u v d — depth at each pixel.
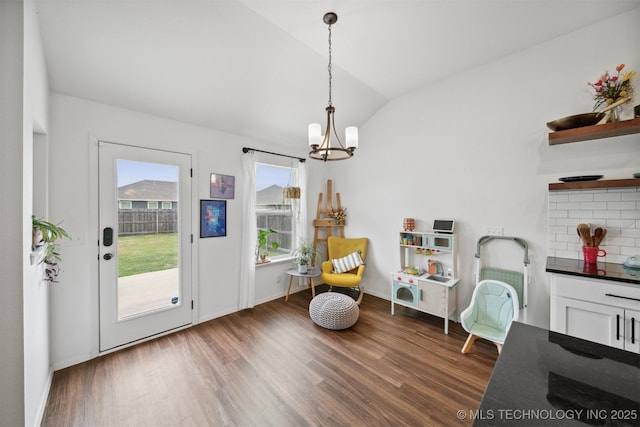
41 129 1.71
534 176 2.38
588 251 1.98
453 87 2.88
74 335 2.11
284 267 3.77
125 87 2.20
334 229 4.29
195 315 2.83
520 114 2.45
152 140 2.53
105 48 1.88
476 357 2.20
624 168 1.96
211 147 2.96
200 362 2.13
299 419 1.56
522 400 0.57
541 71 2.33
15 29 1.17
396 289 3.04
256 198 3.49
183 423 1.54
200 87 2.43
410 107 3.27
